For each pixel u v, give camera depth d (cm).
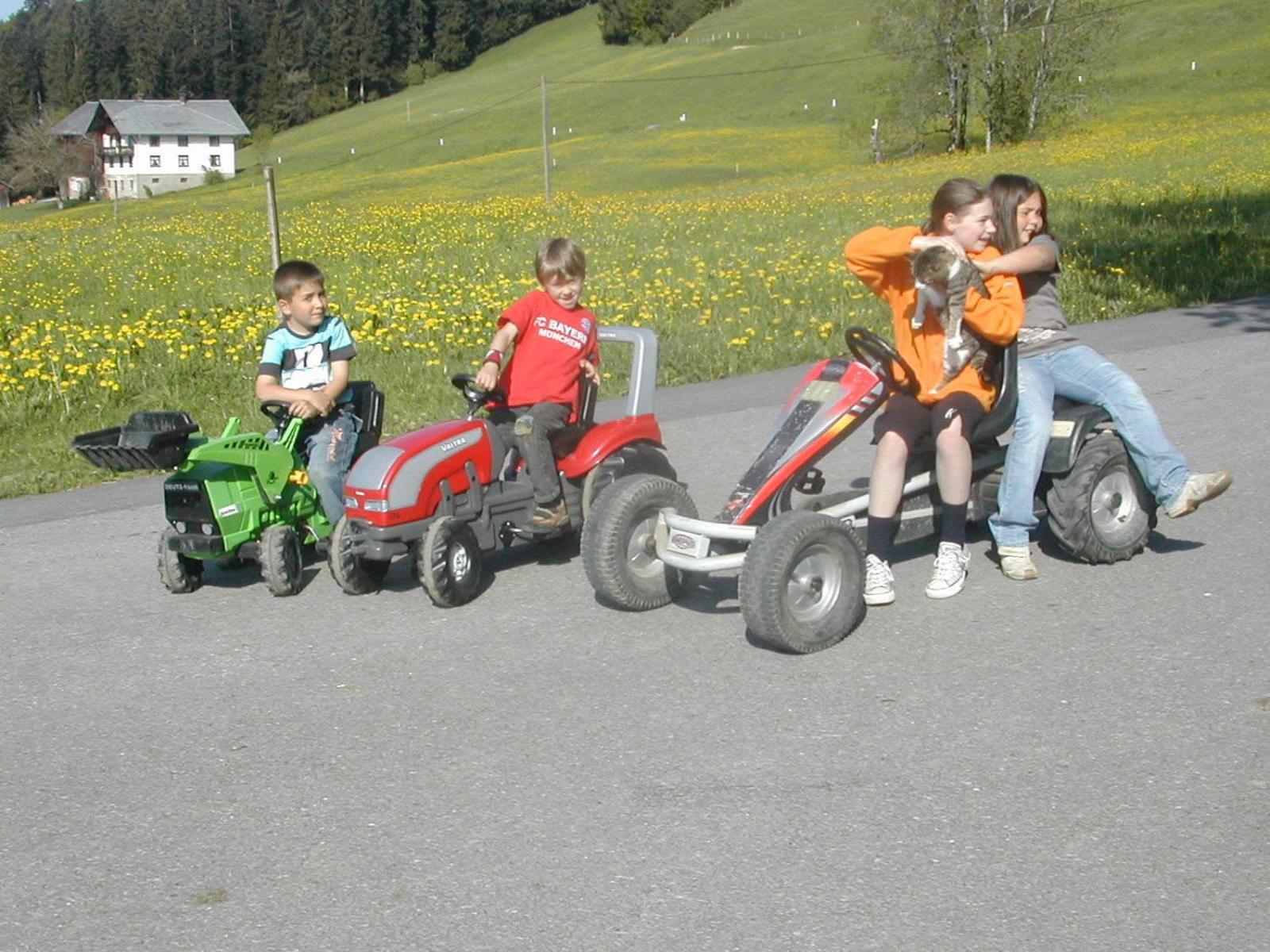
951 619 518
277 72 14588
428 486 562
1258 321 1185
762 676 473
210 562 670
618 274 1773
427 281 1930
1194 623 502
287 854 369
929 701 445
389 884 350
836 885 338
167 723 463
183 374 1206
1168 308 1340
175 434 553
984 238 511
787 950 312
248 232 3144
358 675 497
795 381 1091
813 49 10412
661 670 485
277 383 614
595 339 604
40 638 560
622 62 12194
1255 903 322
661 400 1041
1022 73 5934
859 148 6700
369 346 1284
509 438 598
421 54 15188
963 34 6009
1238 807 367
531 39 15962
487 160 7506
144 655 532
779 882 341
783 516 486
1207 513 637
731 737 425
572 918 330
